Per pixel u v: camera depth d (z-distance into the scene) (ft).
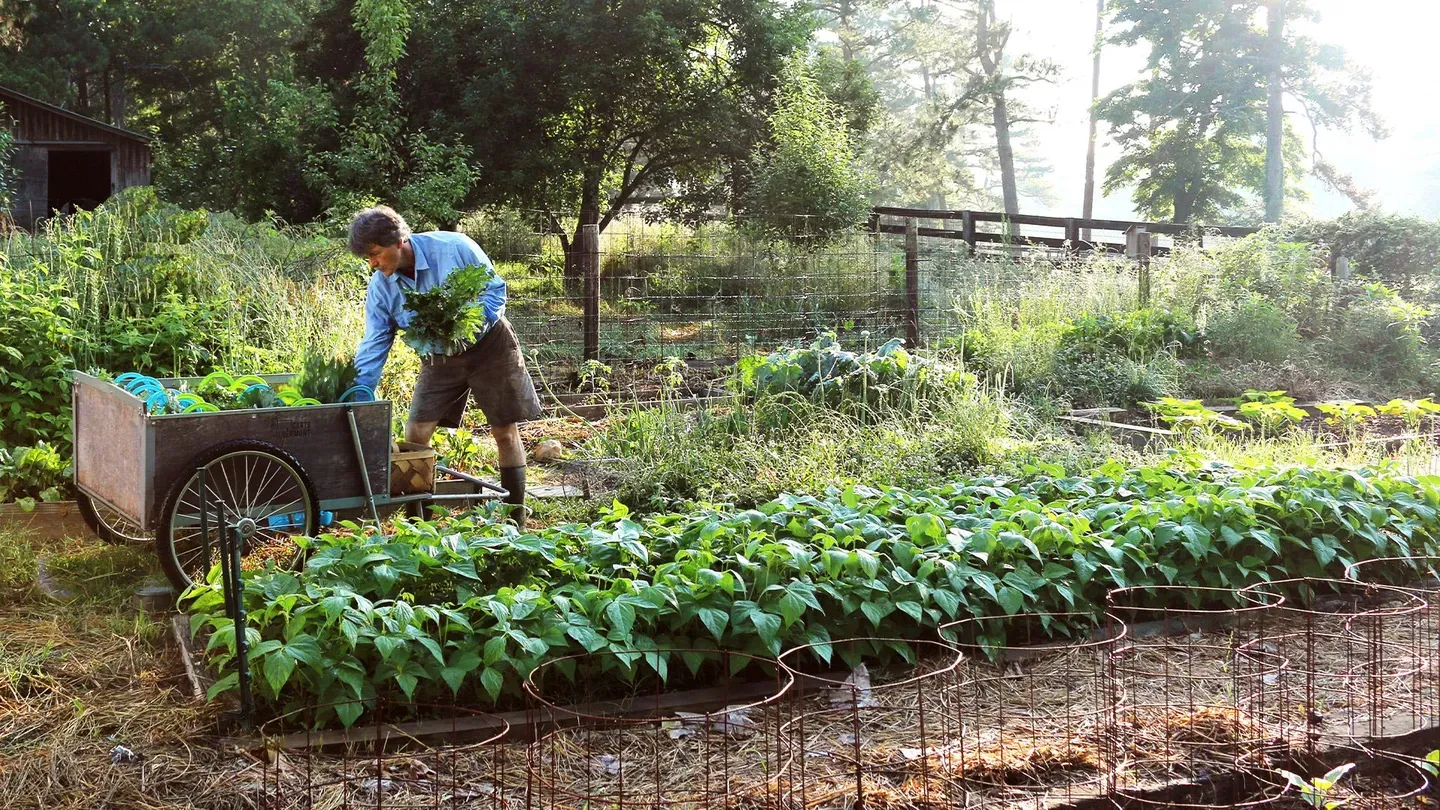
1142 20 102.22
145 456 14.38
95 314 23.32
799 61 64.03
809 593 12.72
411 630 11.48
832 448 21.99
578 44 56.65
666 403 25.00
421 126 57.36
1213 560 15.56
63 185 68.39
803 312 42.80
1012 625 14.29
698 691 12.54
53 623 13.96
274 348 25.08
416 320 16.58
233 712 11.37
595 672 12.37
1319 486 17.20
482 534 14.74
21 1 84.28
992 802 10.21
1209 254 44.09
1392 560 16.56
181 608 14.47
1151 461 21.79
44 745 10.85
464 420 26.61
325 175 51.62
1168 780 10.62
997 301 39.29
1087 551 14.93
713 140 60.70
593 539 14.19
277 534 16.17
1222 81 96.48
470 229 59.26
